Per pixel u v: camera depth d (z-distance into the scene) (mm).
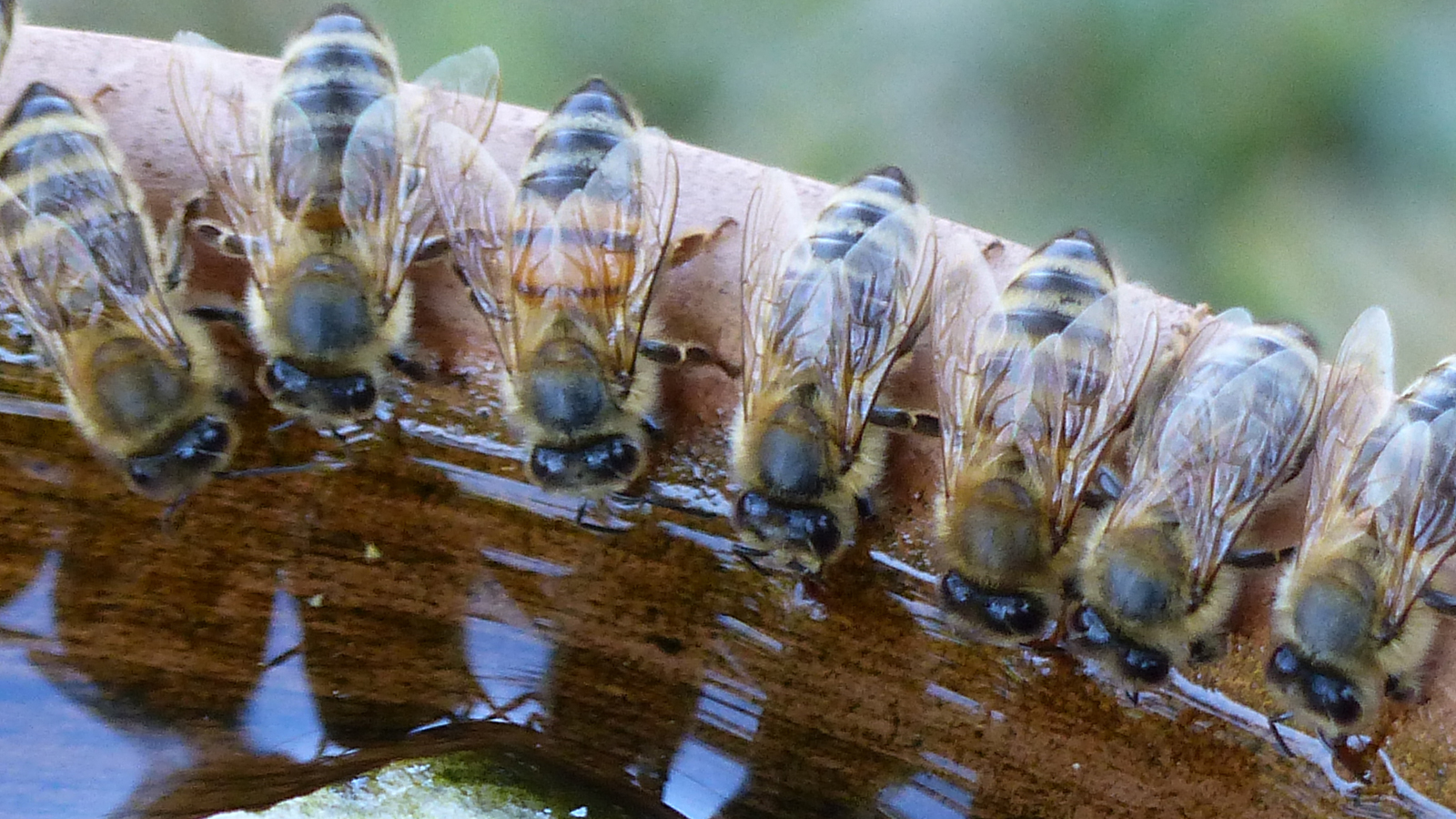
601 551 188
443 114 192
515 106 193
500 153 192
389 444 189
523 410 189
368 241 190
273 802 182
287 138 190
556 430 189
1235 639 188
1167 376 190
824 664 187
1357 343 189
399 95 192
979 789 186
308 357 189
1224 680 187
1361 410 188
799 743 186
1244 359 189
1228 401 188
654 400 190
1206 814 186
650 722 186
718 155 191
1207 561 188
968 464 190
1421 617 186
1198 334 190
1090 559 189
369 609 188
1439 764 185
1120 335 189
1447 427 187
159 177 189
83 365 187
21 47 188
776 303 189
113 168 188
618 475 188
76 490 187
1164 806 186
